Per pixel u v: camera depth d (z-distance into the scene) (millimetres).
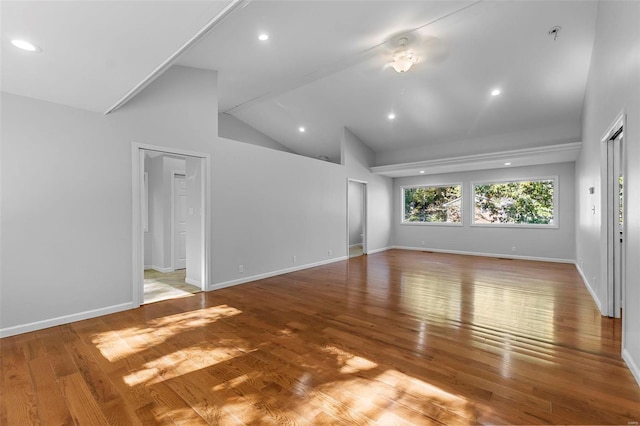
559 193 6680
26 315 2916
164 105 3914
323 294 4215
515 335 2801
